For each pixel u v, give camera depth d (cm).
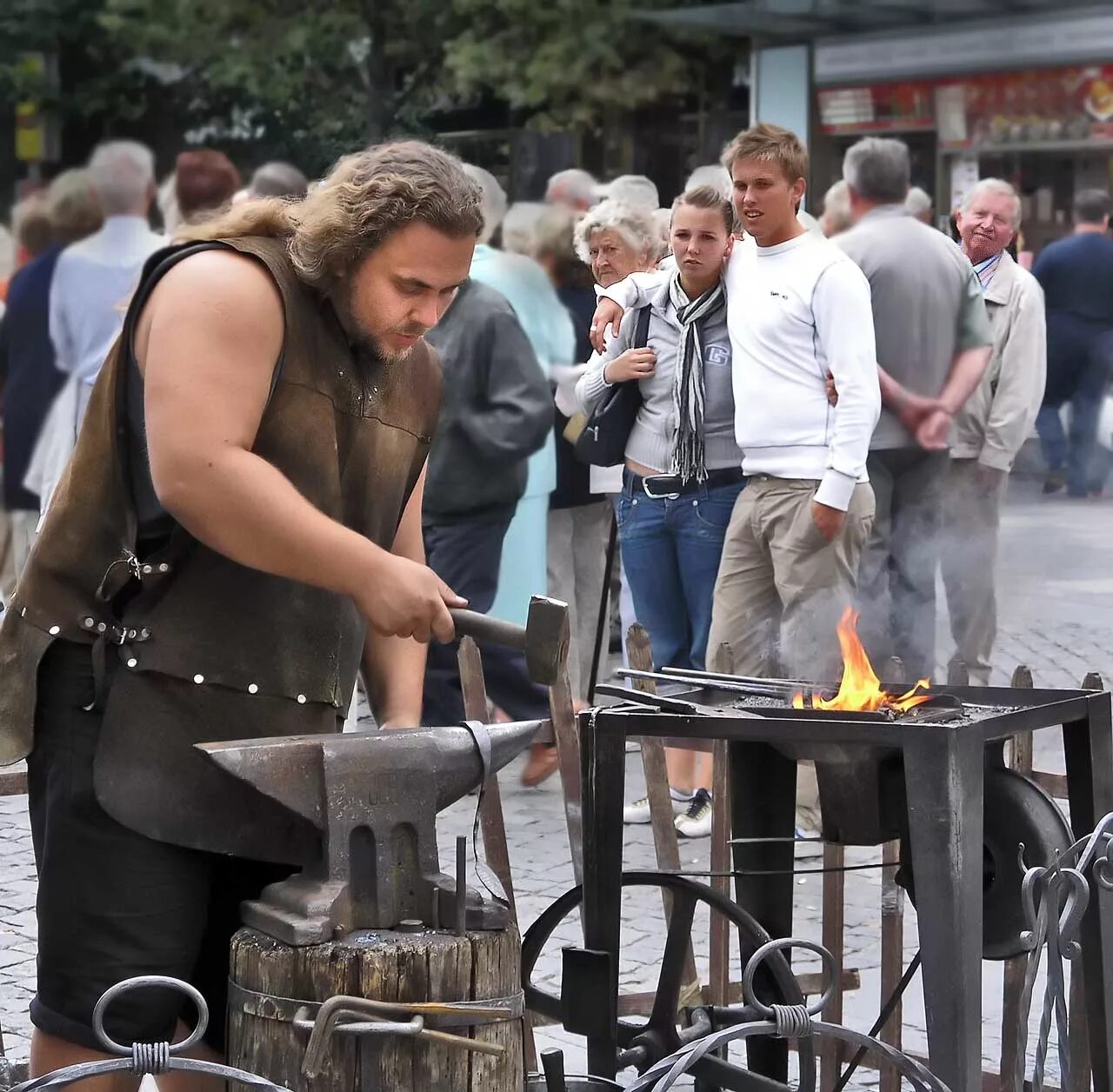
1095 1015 342
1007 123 1556
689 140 1695
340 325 290
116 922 291
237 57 1620
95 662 291
